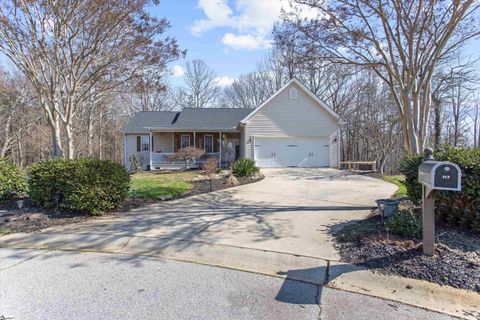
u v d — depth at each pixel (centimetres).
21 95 2256
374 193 949
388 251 410
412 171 603
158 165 1888
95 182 668
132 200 816
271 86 3303
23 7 793
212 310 292
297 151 1784
